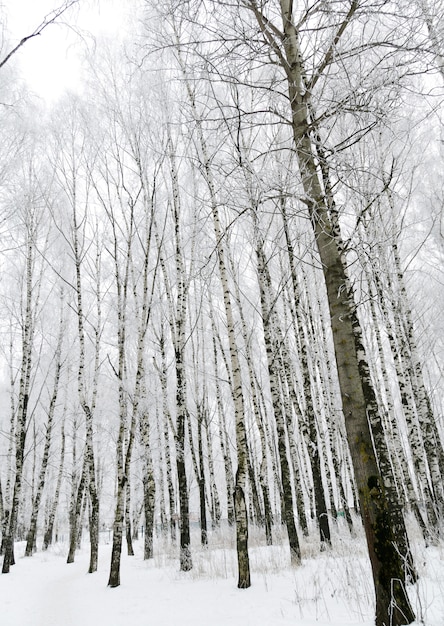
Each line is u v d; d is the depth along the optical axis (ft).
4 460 91.86
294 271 38.75
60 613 25.05
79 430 81.97
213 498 69.31
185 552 32.89
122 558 52.19
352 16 13.87
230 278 52.01
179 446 35.19
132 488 82.64
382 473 18.67
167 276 47.26
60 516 142.20
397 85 13.73
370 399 19.85
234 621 17.75
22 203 43.68
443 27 12.72
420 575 17.99
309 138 16.06
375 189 16.92
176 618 20.17
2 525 56.59
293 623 15.85
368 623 14.29
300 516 43.62
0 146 35.73
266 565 29.32
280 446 30.40
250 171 15.35
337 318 15.43
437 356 60.03
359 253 16.63
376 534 13.32
